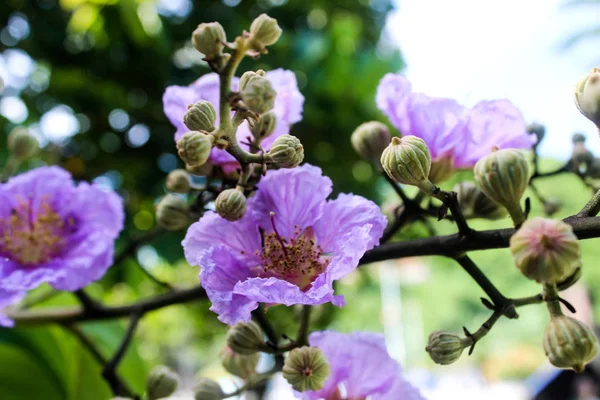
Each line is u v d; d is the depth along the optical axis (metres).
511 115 0.24
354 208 0.21
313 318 0.31
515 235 0.17
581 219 0.19
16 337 0.34
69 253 0.28
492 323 0.21
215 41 0.20
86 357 0.34
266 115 0.21
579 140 0.26
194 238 0.21
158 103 0.50
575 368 0.19
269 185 0.22
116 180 0.51
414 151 0.20
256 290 0.19
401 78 0.25
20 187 0.28
